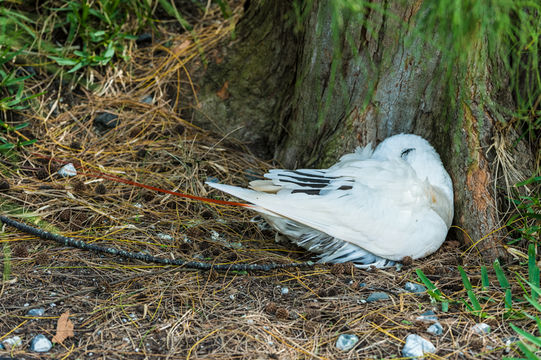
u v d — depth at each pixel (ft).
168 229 13.12
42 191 13.52
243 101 16.76
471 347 9.68
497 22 10.32
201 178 14.97
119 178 14.34
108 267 11.63
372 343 9.80
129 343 9.66
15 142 14.99
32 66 16.70
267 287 11.48
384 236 12.01
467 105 13.34
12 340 9.46
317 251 12.50
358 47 13.69
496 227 13.07
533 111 14.23
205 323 10.25
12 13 16.33
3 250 11.76
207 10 18.89
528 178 13.83
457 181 13.58
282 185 12.12
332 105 14.67
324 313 10.61
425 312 10.62
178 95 16.99
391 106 13.99
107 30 17.66
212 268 11.73
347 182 12.18
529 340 9.36
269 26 16.57
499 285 11.59
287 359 9.41
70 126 15.81
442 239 12.59
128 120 16.22
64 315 10.02
